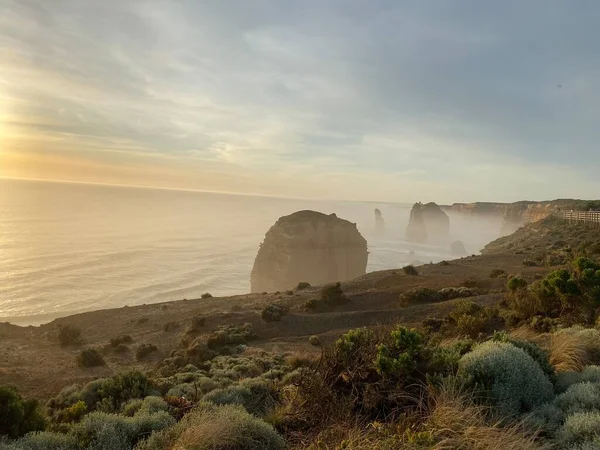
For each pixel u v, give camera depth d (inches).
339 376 250.5
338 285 1587.1
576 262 596.4
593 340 314.5
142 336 1462.8
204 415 220.7
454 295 1322.6
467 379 217.0
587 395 201.9
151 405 296.4
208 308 1786.4
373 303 1478.8
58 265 4884.4
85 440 223.1
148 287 4259.4
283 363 679.1
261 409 303.4
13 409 249.9
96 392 503.8
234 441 199.0
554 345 312.3
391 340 259.6
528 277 1353.3
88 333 1596.9
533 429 184.4
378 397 223.0
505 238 3732.8
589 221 2317.9
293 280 5521.7
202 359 969.5
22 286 3885.3
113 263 5344.5
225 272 5733.3
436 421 184.5
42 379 1005.8
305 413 241.8
